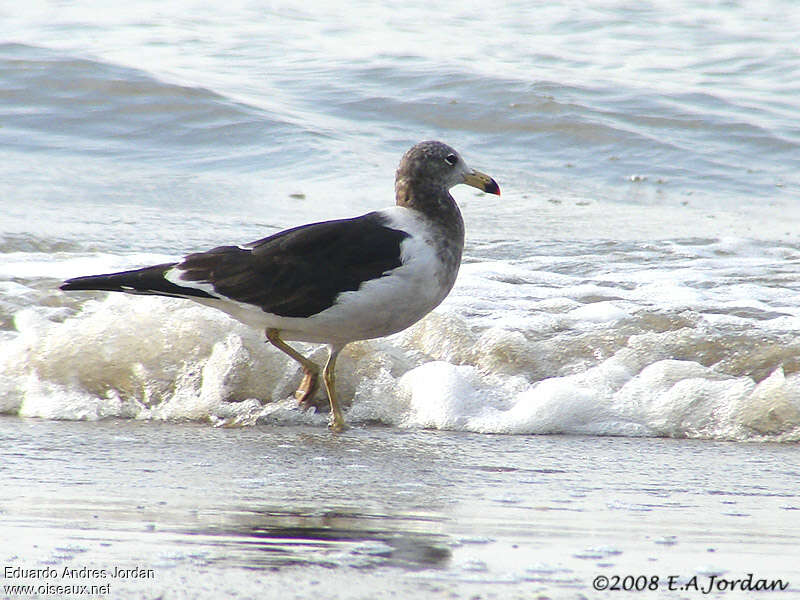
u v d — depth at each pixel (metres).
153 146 25.69
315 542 6.88
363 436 10.27
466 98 29.36
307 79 31.14
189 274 10.58
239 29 38.44
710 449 9.91
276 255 10.45
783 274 16.62
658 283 15.88
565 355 12.03
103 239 17.58
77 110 27.22
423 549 6.77
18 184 21.92
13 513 7.39
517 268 16.72
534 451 9.73
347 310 10.33
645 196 23.56
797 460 9.52
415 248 10.49
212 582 6.07
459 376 11.17
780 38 39.38
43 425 10.43
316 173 23.83
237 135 26.22
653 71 34.31
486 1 44.97
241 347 11.33
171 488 8.18
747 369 11.52
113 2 42.62
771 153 26.86
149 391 11.11
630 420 10.66
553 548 6.87
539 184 24.34
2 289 13.80
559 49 36.97
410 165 10.99
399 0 44.66
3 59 29.20
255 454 9.41
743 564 6.62
